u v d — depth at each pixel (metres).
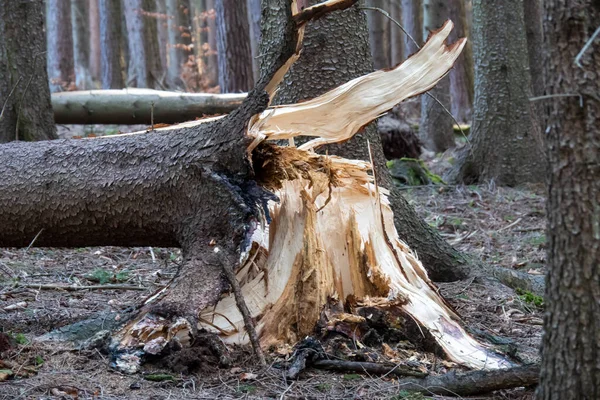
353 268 5.90
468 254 8.52
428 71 5.70
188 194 5.48
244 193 5.34
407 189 13.72
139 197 5.57
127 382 4.74
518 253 9.89
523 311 7.10
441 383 4.72
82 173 5.70
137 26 28.28
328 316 5.59
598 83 3.40
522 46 14.22
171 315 5.10
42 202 5.75
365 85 5.72
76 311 6.46
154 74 28.58
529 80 14.23
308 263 5.61
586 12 3.40
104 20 27.48
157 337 5.06
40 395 4.48
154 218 5.61
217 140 5.42
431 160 17.67
